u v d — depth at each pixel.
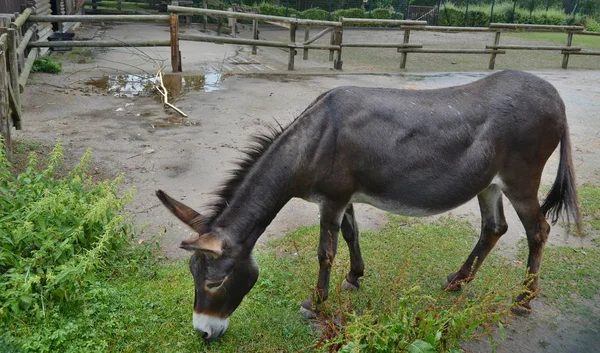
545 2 32.78
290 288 4.09
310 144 3.40
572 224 5.42
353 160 3.44
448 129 3.50
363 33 22.03
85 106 8.48
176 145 6.98
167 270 4.17
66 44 10.26
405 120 3.48
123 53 13.12
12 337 3.18
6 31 6.35
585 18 29.95
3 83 5.45
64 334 3.23
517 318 3.92
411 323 3.16
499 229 4.08
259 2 24.58
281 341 3.50
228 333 3.52
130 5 21.16
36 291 3.53
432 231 5.14
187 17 20.50
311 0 26.62
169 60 12.64
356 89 3.59
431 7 28.33
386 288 4.11
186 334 3.48
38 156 6.16
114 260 4.19
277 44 12.20
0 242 3.66
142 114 8.25
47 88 9.33
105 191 4.45
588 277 4.47
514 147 3.63
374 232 5.07
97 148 6.68
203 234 3.05
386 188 3.53
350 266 4.15
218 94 9.70
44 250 3.70
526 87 3.69
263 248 4.69
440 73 13.31
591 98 11.09
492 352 3.20
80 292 3.65
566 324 3.88
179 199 5.46
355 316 3.17
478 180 3.61
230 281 3.16
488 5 30.88
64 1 15.23
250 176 3.32
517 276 4.41
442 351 3.20
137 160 6.40
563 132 3.84
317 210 5.57
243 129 7.77
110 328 3.43
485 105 3.61
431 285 4.27
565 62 15.15
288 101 9.44
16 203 4.04
